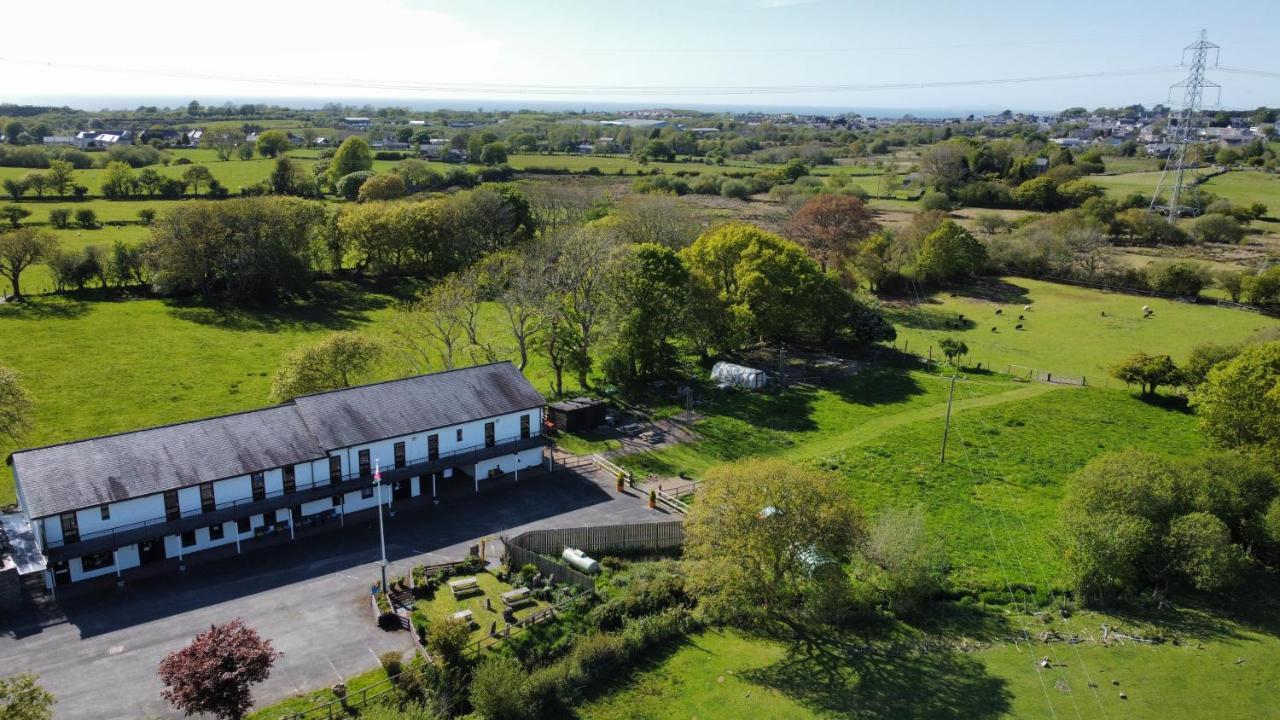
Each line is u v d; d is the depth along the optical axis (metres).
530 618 47.56
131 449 53.50
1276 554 57.06
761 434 79.62
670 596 51.41
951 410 87.38
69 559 49.66
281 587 50.56
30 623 46.22
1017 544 60.56
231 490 54.84
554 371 95.69
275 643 44.75
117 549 50.50
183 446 54.97
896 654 48.00
